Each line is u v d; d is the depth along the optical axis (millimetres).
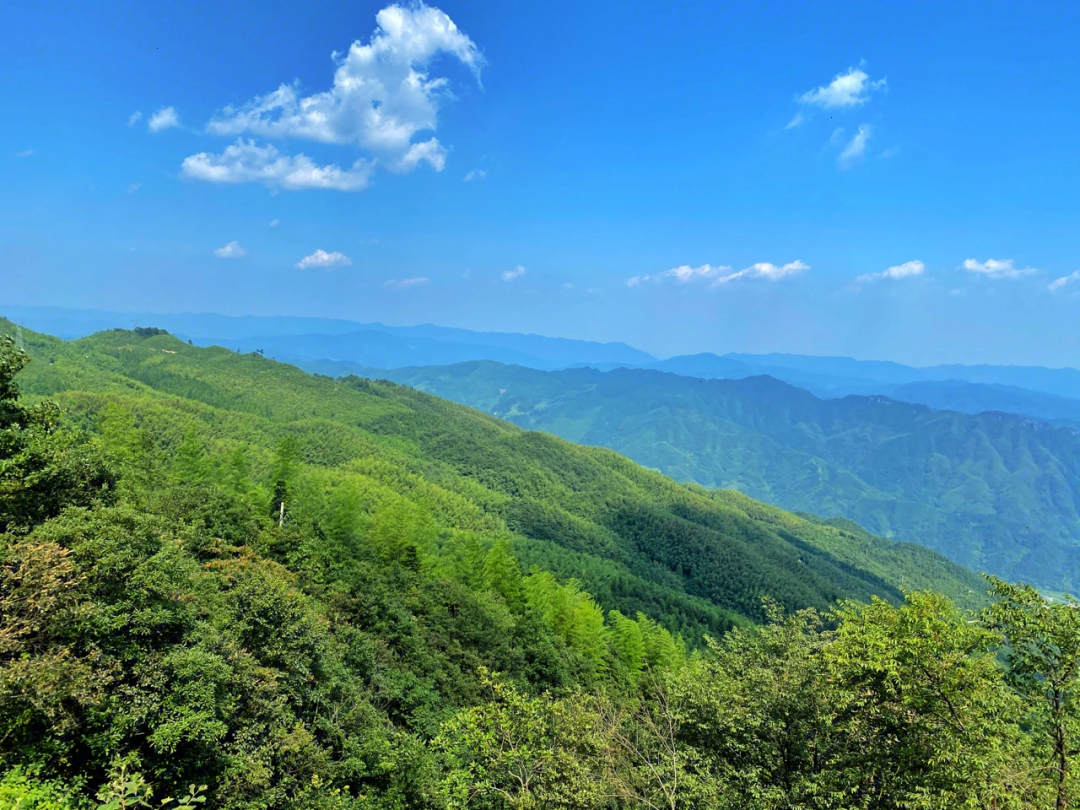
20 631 17328
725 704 21609
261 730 23266
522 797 18641
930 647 17281
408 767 27250
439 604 54844
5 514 24328
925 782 16078
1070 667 15711
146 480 49656
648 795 19969
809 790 17484
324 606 42812
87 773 18125
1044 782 16016
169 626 23031
